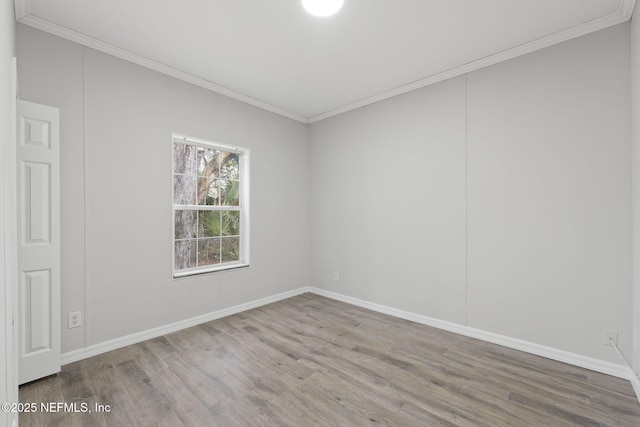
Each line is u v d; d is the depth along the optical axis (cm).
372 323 336
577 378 224
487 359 253
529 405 194
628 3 208
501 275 280
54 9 218
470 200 299
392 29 242
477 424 177
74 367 238
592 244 236
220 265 366
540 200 259
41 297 219
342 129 417
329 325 329
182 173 335
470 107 299
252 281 388
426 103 332
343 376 227
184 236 334
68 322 246
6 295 131
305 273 459
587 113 238
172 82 312
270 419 181
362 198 393
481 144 292
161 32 247
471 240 299
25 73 227
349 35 250
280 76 323
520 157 269
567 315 247
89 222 257
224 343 284
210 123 345
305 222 459
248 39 256
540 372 232
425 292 333
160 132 303
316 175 453
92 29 242
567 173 247
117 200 274
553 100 253
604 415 184
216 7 217
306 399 200
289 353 264
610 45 228
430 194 328
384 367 240
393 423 178
